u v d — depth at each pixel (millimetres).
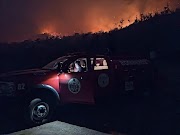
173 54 14133
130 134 4816
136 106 7082
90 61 6457
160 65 12281
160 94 8117
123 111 6633
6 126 5852
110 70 6707
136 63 7559
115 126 5375
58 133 5094
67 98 6262
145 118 5820
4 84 5871
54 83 6141
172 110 6277
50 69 6652
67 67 6398
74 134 4969
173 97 7543
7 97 5746
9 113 6598
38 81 5969
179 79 9531
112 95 6727
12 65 14992
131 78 7188
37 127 5680
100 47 18062
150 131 4906
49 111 6062
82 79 6207
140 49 16172
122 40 19297
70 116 6484
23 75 5992
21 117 6402
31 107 5723
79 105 7672
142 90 7594
